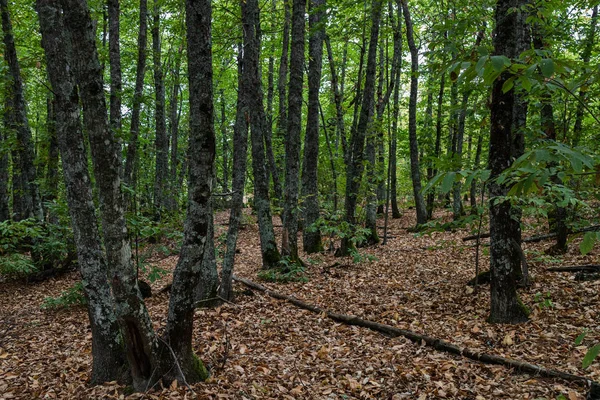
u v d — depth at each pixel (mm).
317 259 11891
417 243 13156
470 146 19078
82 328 7328
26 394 4883
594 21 9211
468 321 6164
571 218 7336
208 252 7871
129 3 15484
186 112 25172
